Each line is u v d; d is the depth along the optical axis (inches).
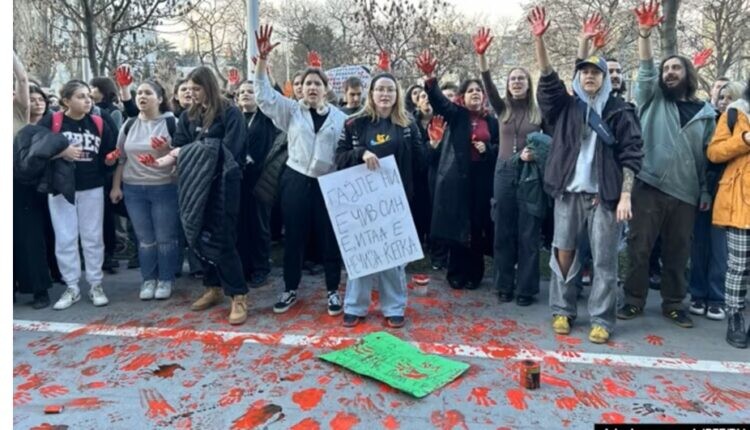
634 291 176.9
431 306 186.1
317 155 171.0
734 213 155.4
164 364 142.6
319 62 231.0
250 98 204.5
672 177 166.7
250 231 207.3
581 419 118.2
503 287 189.8
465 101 198.2
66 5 306.3
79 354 148.5
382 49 382.3
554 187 159.8
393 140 165.6
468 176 190.5
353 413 119.8
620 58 600.4
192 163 162.7
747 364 145.3
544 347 154.0
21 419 117.2
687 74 168.9
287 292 181.2
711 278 177.5
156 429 114.0
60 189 175.9
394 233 165.0
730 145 155.1
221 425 115.3
